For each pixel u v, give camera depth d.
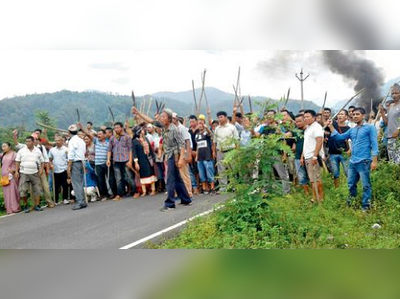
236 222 6.02
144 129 10.80
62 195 11.39
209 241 5.47
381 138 9.68
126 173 10.90
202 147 10.04
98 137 11.17
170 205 8.33
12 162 10.52
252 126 6.42
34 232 7.53
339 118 8.95
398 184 7.85
